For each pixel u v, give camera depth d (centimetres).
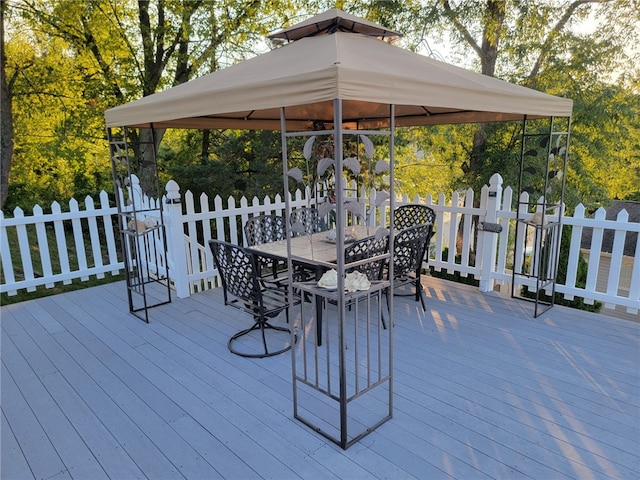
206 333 342
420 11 884
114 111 336
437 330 334
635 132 912
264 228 413
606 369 272
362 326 344
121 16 900
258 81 200
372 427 217
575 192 860
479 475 185
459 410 232
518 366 278
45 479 191
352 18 256
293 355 223
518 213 389
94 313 389
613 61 814
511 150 864
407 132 1000
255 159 888
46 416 238
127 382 271
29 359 304
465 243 441
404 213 453
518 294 506
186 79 970
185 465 197
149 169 919
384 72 187
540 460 193
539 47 842
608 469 187
